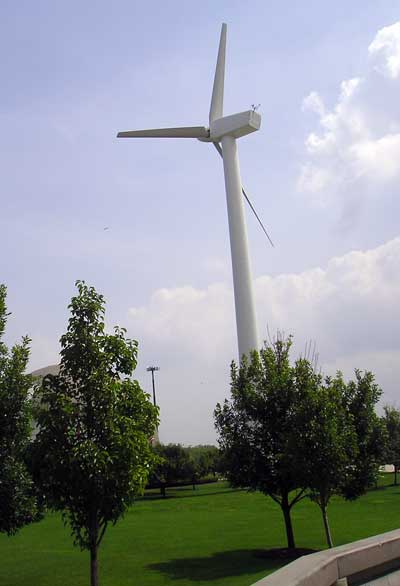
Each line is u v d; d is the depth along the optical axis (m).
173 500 64.56
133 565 24.75
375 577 9.17
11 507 16.83
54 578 22.30
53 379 16.50
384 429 27.05
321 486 23.77
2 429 17.12
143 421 16.67
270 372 27.52
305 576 7.10
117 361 16.66
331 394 24.39
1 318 18.06
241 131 60.47
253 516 44.19
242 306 57.12
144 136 61.53
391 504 47.56
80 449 14.86
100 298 16.84
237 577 20.97
